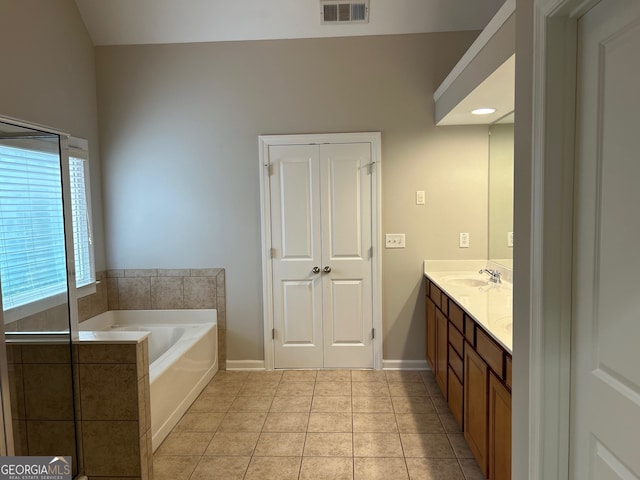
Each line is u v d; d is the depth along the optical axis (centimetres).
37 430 202
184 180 376
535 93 133
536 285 134
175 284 384
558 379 133
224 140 372
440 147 365
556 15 125
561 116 128
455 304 274
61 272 211
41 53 304
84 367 217
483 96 266
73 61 340
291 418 300
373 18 348
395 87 362
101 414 219
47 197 206
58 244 211
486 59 227
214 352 378
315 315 380
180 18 352
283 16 349
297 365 385
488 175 365
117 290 386
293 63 364
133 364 216
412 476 234
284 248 377
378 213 369
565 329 132
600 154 117
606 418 117
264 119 369
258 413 308
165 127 373
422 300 377
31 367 198
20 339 194
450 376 292
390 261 375
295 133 368
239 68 367
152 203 379
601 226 117
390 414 302
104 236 383
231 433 282
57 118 321
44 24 306
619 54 109
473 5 339
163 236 381
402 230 372
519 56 149
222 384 358
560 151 129
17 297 193
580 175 126
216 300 383
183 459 254
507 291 296
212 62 367
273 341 384
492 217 360
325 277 377
